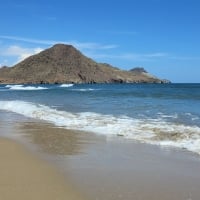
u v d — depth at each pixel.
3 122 18.77
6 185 7.25
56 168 8.74
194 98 39.75
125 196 6.73
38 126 17.03
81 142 12.54
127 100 36.59
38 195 6.66
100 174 8.24
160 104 29.81
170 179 7.86
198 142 12.00
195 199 6.62
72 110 24.67
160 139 12.84
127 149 11.24
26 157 9.93
